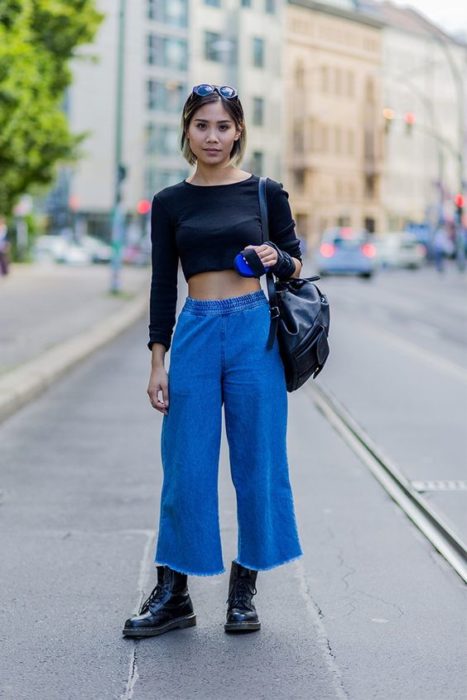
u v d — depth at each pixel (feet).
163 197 13.98
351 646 13.60
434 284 128.36
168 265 14.11
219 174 13.89
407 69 322.34
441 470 25.13
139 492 23.00
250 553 14.02
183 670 12.73
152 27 267.59
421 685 12.30
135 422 32.48
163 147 271.69
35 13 97.45
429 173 330.34
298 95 294.05
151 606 14.08
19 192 123.65
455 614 14.93
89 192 264.31
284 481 14.23
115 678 12.49
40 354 46.98
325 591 15.98
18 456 27.09
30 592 15.94
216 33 280.10
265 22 285.64
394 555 18.02
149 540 19.01
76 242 207.41
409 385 40.83
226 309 13.70
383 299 99.09
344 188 306.35
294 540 14.24
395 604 15.37
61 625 14.43
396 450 27.68
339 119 303.89
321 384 40.91
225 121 13.66
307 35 295.07
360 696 11.96
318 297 14.16
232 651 13.39
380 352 53.36
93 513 21.06
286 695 11.98
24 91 83.10
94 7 102.94
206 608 15.15
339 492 22.90
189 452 13.80
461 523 20.08
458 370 45.93
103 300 87.92
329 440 29.40
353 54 305.94
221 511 21.34
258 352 13.74
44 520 20.48
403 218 323.98
